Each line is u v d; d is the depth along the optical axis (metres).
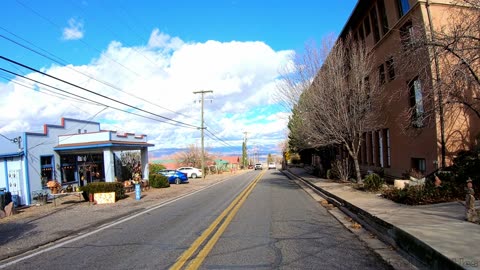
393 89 20.00
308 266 6.40
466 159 13.61
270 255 7.21
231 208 14.91
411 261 6.63
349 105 21.17
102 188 20.08
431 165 16.11
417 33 12.93
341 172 25.77
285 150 85.62
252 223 11.10
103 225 12.05
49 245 9.20
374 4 22.61
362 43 23.95
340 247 7.81
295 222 11.19
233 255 7.27
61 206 18.92
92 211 15.97
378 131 24.55
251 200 17.92
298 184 29.25
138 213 14.73
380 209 11.25
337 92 20.77
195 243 8.46
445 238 6.81
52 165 25.45
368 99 21.03
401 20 18.12
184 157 73.19
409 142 18.53
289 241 8.47
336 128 21.16
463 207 10.31
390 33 20.02
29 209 18.39
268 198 18.75
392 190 14.39
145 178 30.86
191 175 49.22
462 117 15.36
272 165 98.56
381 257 6.95
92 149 26.25
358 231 9.60
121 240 9.23
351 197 15.36
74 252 8.15
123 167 32.78
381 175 22.14
